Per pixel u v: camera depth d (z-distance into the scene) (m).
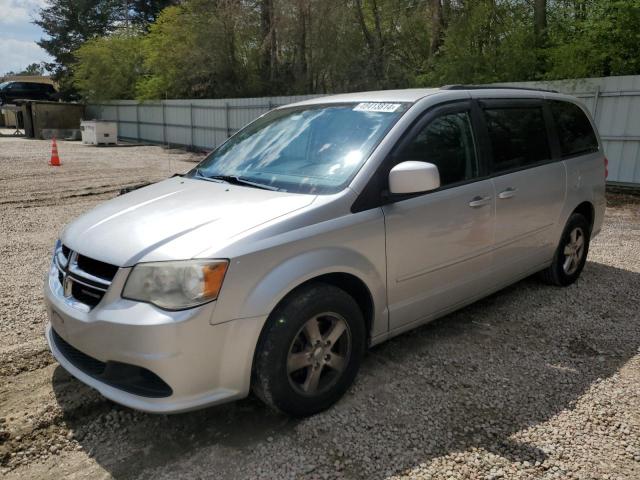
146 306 2.52
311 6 20.20
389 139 3.31
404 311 3.42
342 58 20.70
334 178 3.20
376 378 3.42
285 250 2.73
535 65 14.59
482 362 3.66
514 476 2.54
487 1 15.55
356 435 2.84
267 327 2.72
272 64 25.05
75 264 2.84
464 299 3.90
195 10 25.77
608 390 3.32
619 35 12.34
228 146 4.18
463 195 3.65
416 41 19.95
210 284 2.52
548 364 3.64
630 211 9.39
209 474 2.54
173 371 2.49
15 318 4.36
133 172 15.02
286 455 2.68
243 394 2.71
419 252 3.40
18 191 11.31
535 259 4.58
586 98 11.70
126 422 2.95
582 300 4.83
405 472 2.57
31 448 2.73
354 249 3.02
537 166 4.42
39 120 29.41
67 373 3.46
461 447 2.75
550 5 15.53
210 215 2.88
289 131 3.84
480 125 3.94
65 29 43.12
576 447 2.76
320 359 2.94
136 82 30.45
